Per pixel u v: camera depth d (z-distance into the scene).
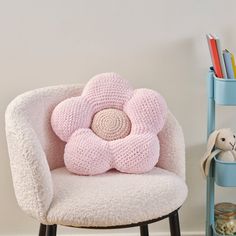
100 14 1.77
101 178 1.41
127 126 1.53
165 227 1.96
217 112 1.87
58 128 1.51
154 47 1.80
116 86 1.58
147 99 1.52
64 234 1.96
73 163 1.45
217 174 1.70
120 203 1.26
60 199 1.28
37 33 1.78
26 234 1.95
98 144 1.47
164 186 1.34
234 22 1.78
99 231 1.96
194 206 1.95
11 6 1.75
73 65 1.81
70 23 1.78
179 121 1.87
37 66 1.81
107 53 1.81
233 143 1.70
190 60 1.82
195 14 1.78
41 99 1.53
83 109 1.53
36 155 1.28
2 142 1.86
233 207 1.83
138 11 1.77
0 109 1.84
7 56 1.80
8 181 1.89
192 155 1.90
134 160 1.44
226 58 1.60
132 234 1.97
